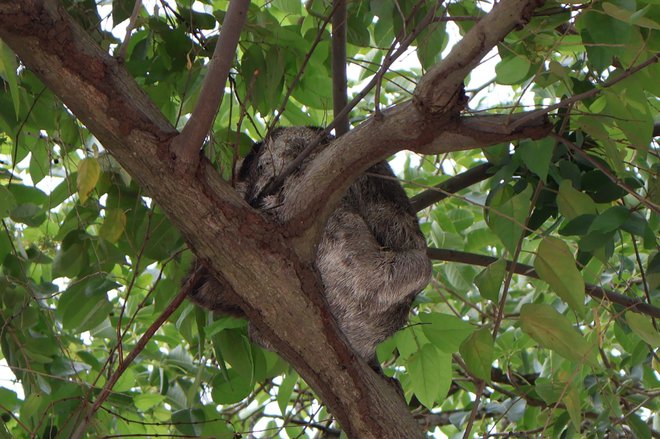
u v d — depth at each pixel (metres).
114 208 5.26
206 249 3.71
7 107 5.02
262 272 3.68
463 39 3.28
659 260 4.86
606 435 6.14
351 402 3.79
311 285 3.74
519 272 5.57
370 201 4.68
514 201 4.39
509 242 4.33
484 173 5.51
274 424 7.66
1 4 3.36
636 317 4.28
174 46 5.00
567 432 5.67
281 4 5.94
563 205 4.53
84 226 5.47
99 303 5.11
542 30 4.22
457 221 7.25
